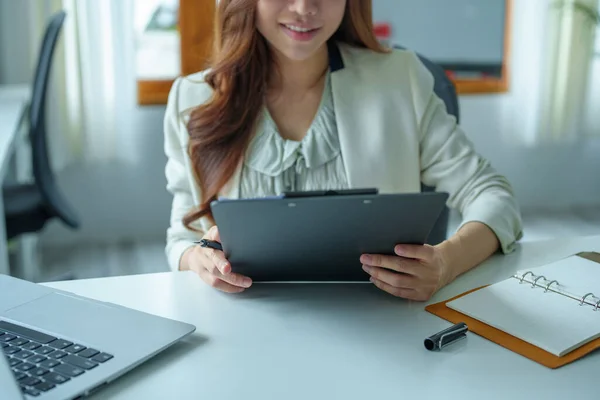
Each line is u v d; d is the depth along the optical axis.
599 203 4.06
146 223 3.68
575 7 3.69
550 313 1.00
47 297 1.04
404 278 1.06
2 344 0.88
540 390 0.83
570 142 3.94
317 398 0.82
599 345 0.92
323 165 1.47
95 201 3.59
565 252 1.28
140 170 3.60
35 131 2.39
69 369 0.83
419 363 0.89
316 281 1.14
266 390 0.83
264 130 1.46
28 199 2.46
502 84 3.78
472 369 0.88
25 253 3.02
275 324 1.01
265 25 1.36
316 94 1.51
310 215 0.96
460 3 3.64
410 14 3.62
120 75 3.45
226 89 1.43
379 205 0.95
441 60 3.70
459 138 1.50
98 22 3.36
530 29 3.72
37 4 3.28
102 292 1.12
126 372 0.87
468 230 1.25
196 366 0.89
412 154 1.49
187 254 1.34
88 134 3.48
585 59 3.79
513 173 3.95
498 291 1.08
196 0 3.41
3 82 3.34
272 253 1.04
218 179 1.44
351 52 1.54
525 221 3.80
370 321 1.01
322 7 1.33
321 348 0.94
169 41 3.47
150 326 0.95
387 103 1.49
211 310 1.05
